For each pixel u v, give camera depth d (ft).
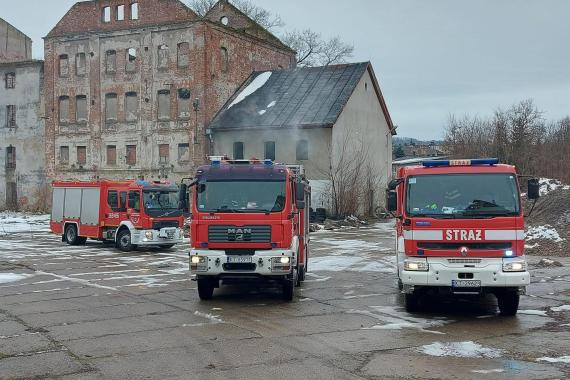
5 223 136.36
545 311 40.24
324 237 104.42
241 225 42.42
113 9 153.89
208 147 144.97
